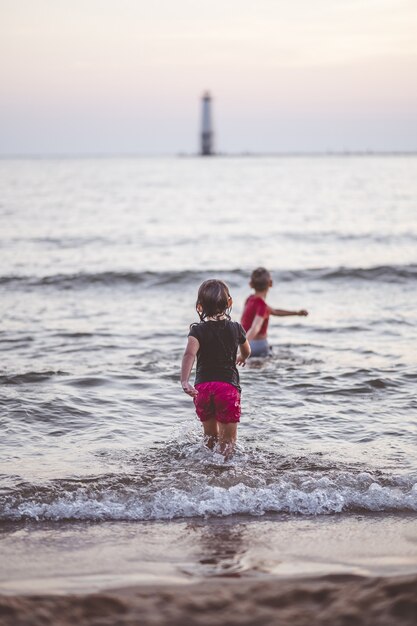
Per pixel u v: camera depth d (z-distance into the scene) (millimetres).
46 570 3803
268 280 9367
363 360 9453
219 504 4828
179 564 3883
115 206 48000
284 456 5781
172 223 35875
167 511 4754
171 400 7586
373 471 5398
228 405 5660
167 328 11938
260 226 34219
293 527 4488
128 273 17562
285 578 3564
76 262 21844
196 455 5777
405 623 2859
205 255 24031
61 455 5859
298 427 6645
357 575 3566
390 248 25422
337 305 14422
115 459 5730
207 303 5695
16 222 35312
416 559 3910
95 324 12289
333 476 5277
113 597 3182
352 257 23078
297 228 32969
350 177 104125
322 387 8070
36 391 7848
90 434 6445
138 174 126625
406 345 10430
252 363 9266
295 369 8914
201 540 4273
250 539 4281
